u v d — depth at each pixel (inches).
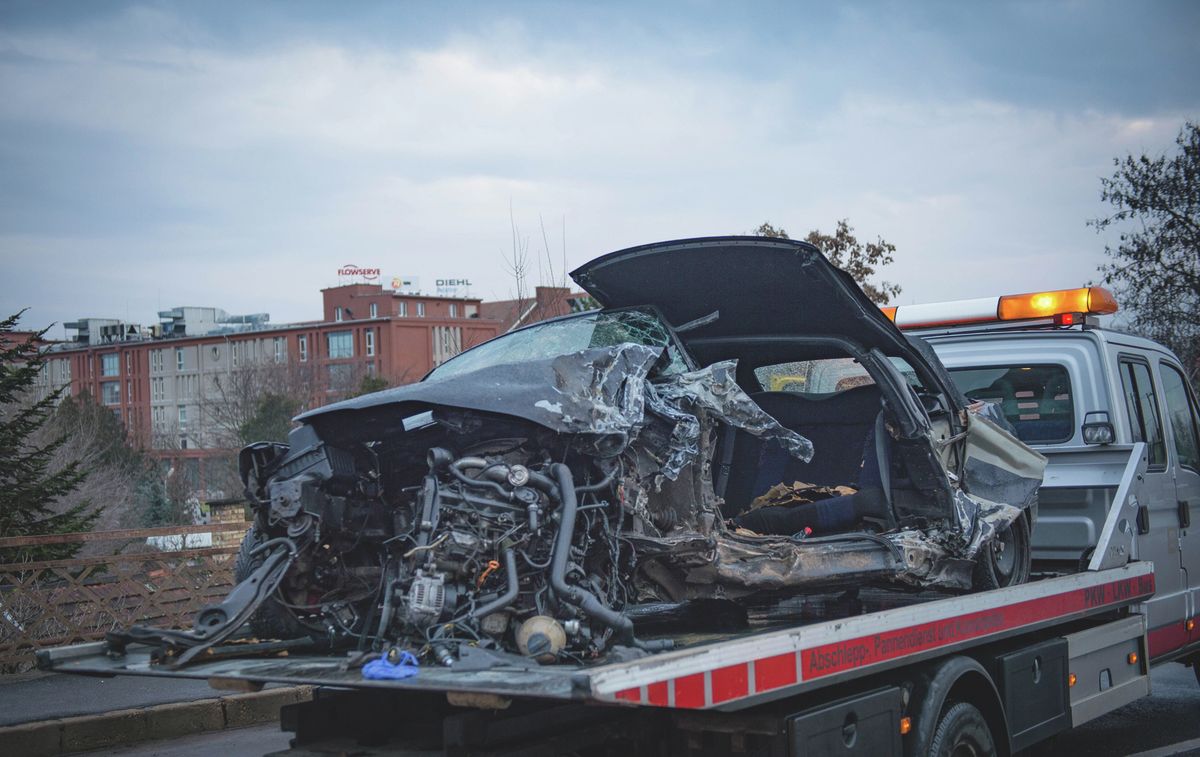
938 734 198.7
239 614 172.4
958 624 207.3
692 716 174.2
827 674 174.9
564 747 170.2
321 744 186.2
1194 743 302.7
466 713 162.9
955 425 244.5
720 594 201.8
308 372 2391.7
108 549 663.1
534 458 181.0
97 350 3737.7
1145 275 861.8
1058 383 304.2
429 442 184.2
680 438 193.9
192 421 3243.1
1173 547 310.7
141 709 307.6
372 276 3809.1
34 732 286.0
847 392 251.0
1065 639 247.0
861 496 232.2
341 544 183.2
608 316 229.6
